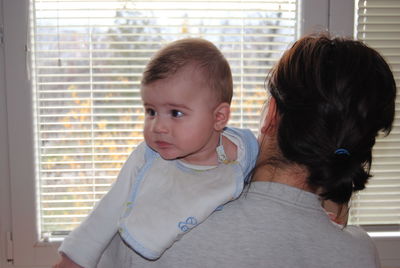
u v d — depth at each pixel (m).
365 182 0.64
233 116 1.34
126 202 0.67
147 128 0.71
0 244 1.31
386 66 0.60
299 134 0.58
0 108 1.27
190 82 0.69
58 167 1.32
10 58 1.25
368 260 0.62
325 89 0.56
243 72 1.34
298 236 0.60
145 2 1.28
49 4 1.26
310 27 1.29
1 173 1.29
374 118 0.58
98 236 0.72
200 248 0.61
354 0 1.30
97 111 1.32
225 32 1.31
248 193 0.64
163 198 0.65
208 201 0.62
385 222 1.38
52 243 1.31
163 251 0.62
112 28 1.28
